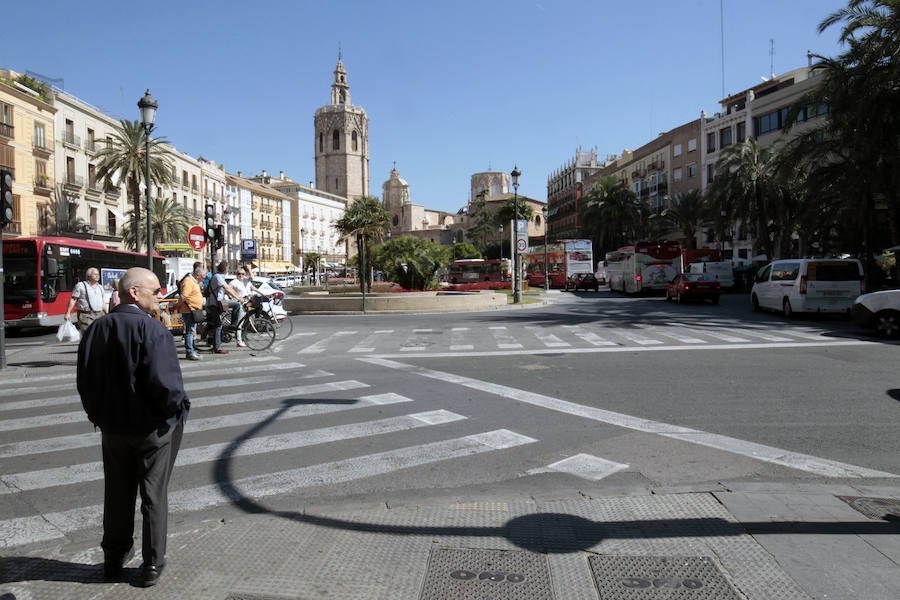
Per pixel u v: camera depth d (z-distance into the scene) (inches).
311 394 323.9
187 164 2411.4
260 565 132.7
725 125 2134.6
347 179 4323.3
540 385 341.4
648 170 2751.0
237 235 3016.7
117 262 919.0
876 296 545.0
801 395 301.4
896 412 266.2
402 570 129.7
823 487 175.6
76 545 147.2
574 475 194.9
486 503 167.5
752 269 1555.1
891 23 793.6
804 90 1736.0
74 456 220.4
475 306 1027.3
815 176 1015.6
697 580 122.7
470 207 4918.8
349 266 3230.8
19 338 738.8
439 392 326.0
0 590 124.2
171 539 146.9
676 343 516.7
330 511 164.4
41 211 1540.4
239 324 509.0
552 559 133.5
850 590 117.3
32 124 1497.3
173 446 132.6
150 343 123.0
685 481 187.2
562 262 2001.7
